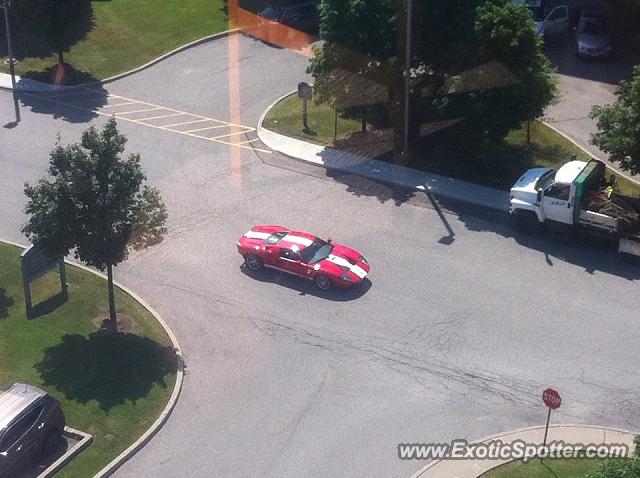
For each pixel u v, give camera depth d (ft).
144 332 89.71
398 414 79.97
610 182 107.04
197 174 118.21
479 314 92.02
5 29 153.17
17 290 94.94
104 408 79.20
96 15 160.86
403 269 99.14
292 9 157.89
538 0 155.22
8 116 131.54
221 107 135.23
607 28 150.00
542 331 89.56
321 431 78.07
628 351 86.79
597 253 101.60
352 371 84.99
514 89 112.27
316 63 122.62
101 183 83.25
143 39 155.02
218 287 97.09
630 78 142.72
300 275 96.78
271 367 85.56
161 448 76.13
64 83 140.77
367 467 74.28
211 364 86.02
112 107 135.23
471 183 115.34
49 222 83.05
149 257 101.96
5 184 114.93
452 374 84.38
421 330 90.02
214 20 161.89
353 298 94.73
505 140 124.88
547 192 101.76
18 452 71.26
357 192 114.21
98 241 84.94
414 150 122.11
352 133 126.31
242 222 108.27
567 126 129.49
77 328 89.51
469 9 116.06
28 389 75.25
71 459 74.08
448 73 118.01
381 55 118.73
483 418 79.41
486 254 101.65
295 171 118.83
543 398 72.23
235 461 74.95
